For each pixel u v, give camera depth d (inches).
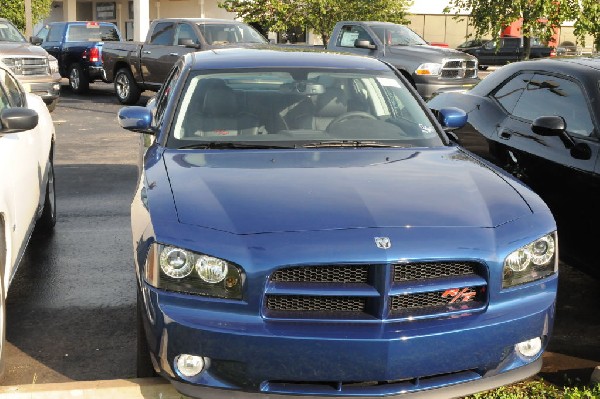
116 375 171.0
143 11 1171.3
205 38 677.9
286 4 959.6
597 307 214.7
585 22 613.0
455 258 136.8
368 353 130.8
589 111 213.6
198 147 183.0
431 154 184.1
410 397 135.9
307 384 135.0
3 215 175.3
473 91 278.7
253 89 201.8
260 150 180.7
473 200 152.3
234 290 133.9
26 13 946.1
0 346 163.0
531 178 227.8
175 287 135.9
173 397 150.9
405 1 988.6
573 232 211.0
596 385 157.9
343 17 944.9
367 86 207.6
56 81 628.7
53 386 152.9
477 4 665.6
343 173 163.5
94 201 333.1
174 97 198.4
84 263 248.1
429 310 137.1
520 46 1360.7
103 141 507.5
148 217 144.8
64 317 203.6
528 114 240.5
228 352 131.6
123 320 202.2
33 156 231.8
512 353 141.9
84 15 1697.8
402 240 136.3
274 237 135.8
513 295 141.9
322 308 135.2
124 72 745.6
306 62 212.4
